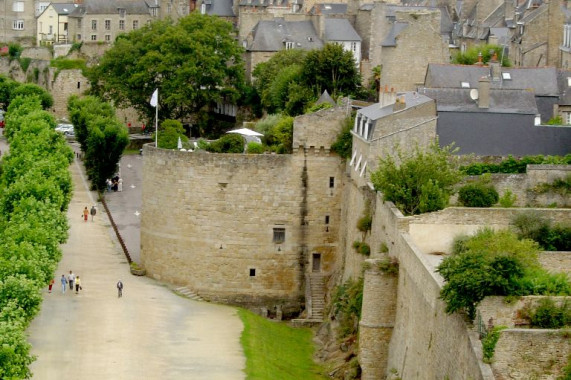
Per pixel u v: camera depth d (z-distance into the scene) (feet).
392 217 544.62
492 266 405.80
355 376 545.85
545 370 372.38
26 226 625.00
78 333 608.19
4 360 453.58
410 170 570.05
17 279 536.01
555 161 609.83
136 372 554.87
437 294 430.20
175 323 645.10
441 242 524.93
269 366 583.99
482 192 570.05
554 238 503.20
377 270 531.50
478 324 392.47
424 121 631.15
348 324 609.42
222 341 615.98
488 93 646.33
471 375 380.78
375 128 629.92
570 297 396.16
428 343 444.96
